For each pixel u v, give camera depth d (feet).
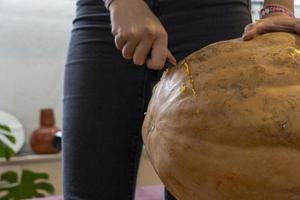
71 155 2.51
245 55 1.65
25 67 8.81
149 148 1.76
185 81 1.67
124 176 2.55
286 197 1.49
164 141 1.64
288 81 1.54
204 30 2.65
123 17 2.01
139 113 2.57
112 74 2.50
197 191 1.59
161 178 1.70
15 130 8.54
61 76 9.06
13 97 8.71
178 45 2.64
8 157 7.29
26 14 8.82
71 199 2.51
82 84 2.52
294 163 1.46
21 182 7.18
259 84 1.54
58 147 8.03
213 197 1.56
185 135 1.57
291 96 1.50
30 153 8.39
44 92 8.95
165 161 1.63
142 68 2.52
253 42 1.73
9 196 7.06
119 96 2.52
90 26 2.56
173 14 2.62
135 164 2.60
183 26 2.63
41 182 7.34
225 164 1.50
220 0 2.67
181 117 1.60
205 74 1.65
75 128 2.51
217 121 1.52
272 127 1.46
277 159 1.46
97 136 2.48
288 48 1.67
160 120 1.67
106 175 2.50
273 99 1.50
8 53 8.69
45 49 8.95
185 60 1.77
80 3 2.67
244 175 1.48
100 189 2.49
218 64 1.66
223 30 2.67
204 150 1.53
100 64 2.51
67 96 2.59
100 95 2.50
